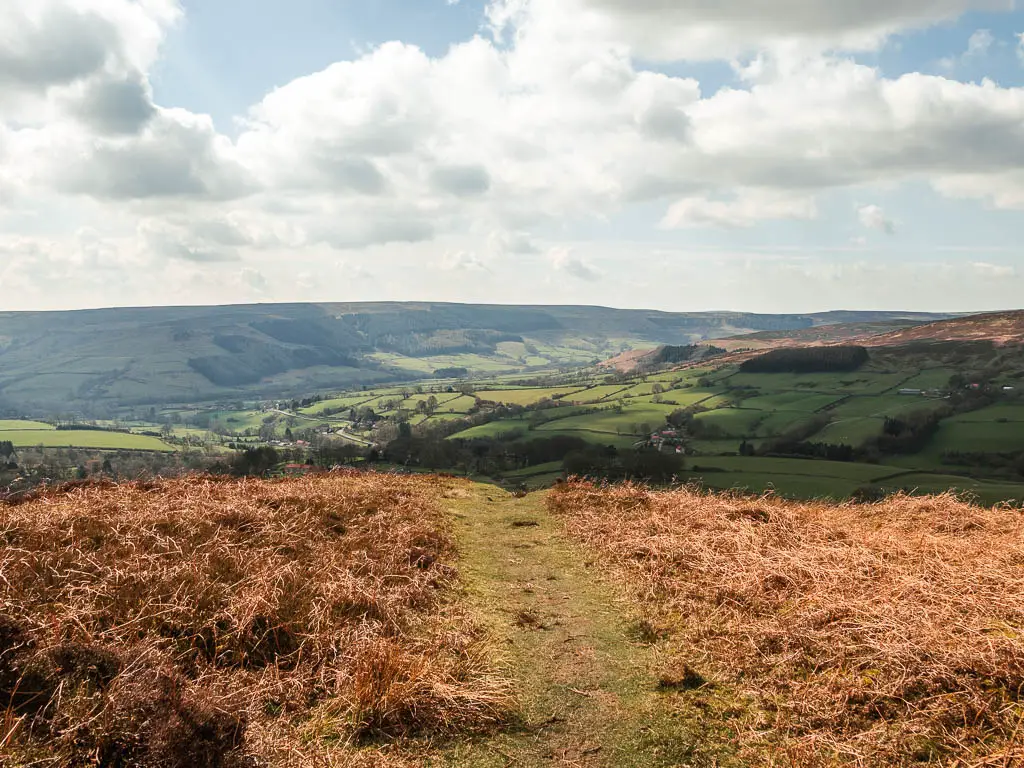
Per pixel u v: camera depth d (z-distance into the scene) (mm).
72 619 5867
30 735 4133
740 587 8047
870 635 6273
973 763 4344
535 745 4867
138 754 3945
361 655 5961
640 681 5914
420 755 4703
